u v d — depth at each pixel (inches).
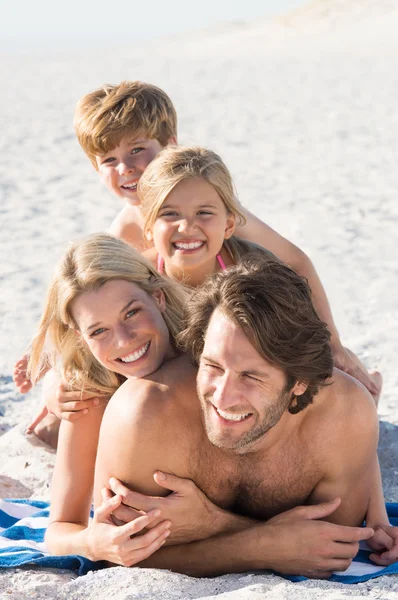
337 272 383.9
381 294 349.1
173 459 133.0
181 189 179.9
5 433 220.4
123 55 2310.5
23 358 211.3
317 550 133.0
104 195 587.2
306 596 116.8
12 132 880.3
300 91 1148.5
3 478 194.4
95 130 221.1
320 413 135.6
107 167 226.2
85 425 148.6
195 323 129.6
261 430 124.8
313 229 468.1
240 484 139.9
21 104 1103.6
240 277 123.8
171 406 133.0
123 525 131.0
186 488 133.0
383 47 1873.8
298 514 135.0
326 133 820.6
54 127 907.4
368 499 146.5
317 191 575.2
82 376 148.5
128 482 134.3
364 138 786.2
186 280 186.5
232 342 120.5
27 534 161.5
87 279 141.0
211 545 136.3
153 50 2596.0
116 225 229.1
